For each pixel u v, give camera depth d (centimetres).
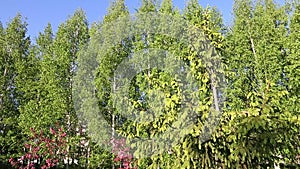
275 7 1567
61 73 1277
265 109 416
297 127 422
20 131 1412
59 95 1208
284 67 1138
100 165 1058
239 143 403
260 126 402
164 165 446
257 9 1462
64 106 1180
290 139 417
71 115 1198
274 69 1121
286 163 439
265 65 1141
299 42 1164
